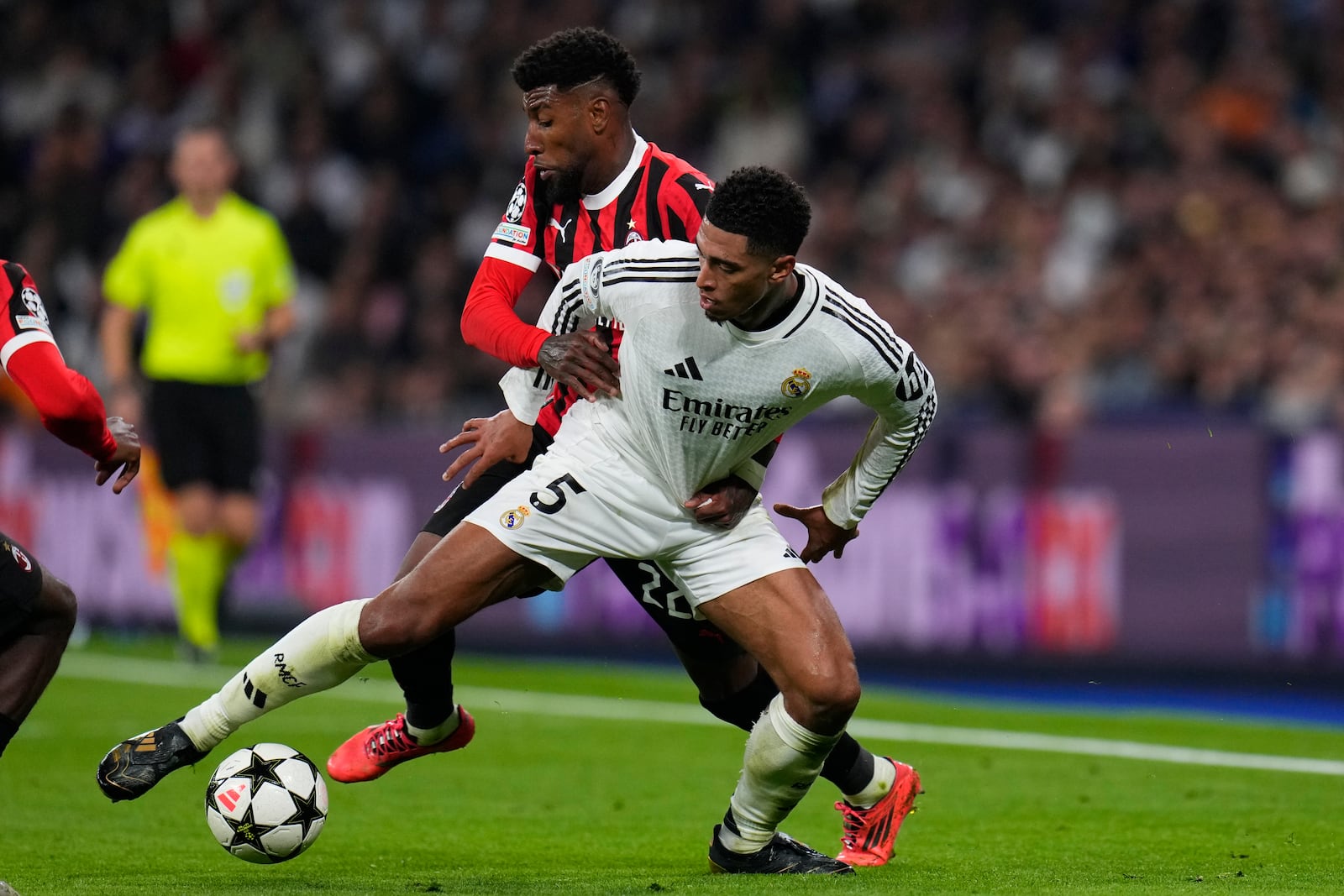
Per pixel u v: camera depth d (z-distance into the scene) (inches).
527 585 587.5
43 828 710.5
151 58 2203.5
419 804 785.6
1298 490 1205.7
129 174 2081.7
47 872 606.9
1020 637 1304.1
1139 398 1521.9
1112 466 1273.4
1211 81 1819.6
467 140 2065.7
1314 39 1863.9
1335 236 1590.8
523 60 617.3
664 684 1301.7
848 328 554.6
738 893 540.4
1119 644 1264.8
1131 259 1692.9
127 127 2159.2
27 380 532.4
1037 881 575.5
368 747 678.5
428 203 2001.7
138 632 1601.9
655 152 633.6
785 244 518.9
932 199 1828.2
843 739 615.2
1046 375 1505.9
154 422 1269.7
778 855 604.1
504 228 644.1
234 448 1274.6
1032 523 1301.7
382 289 1907.0
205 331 1248.8
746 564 581.3
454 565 575.2
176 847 667.4
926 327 1665.8
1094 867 613.6
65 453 1662.2
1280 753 941.8
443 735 669.9
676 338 550.3
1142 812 756.0
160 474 1285.7
